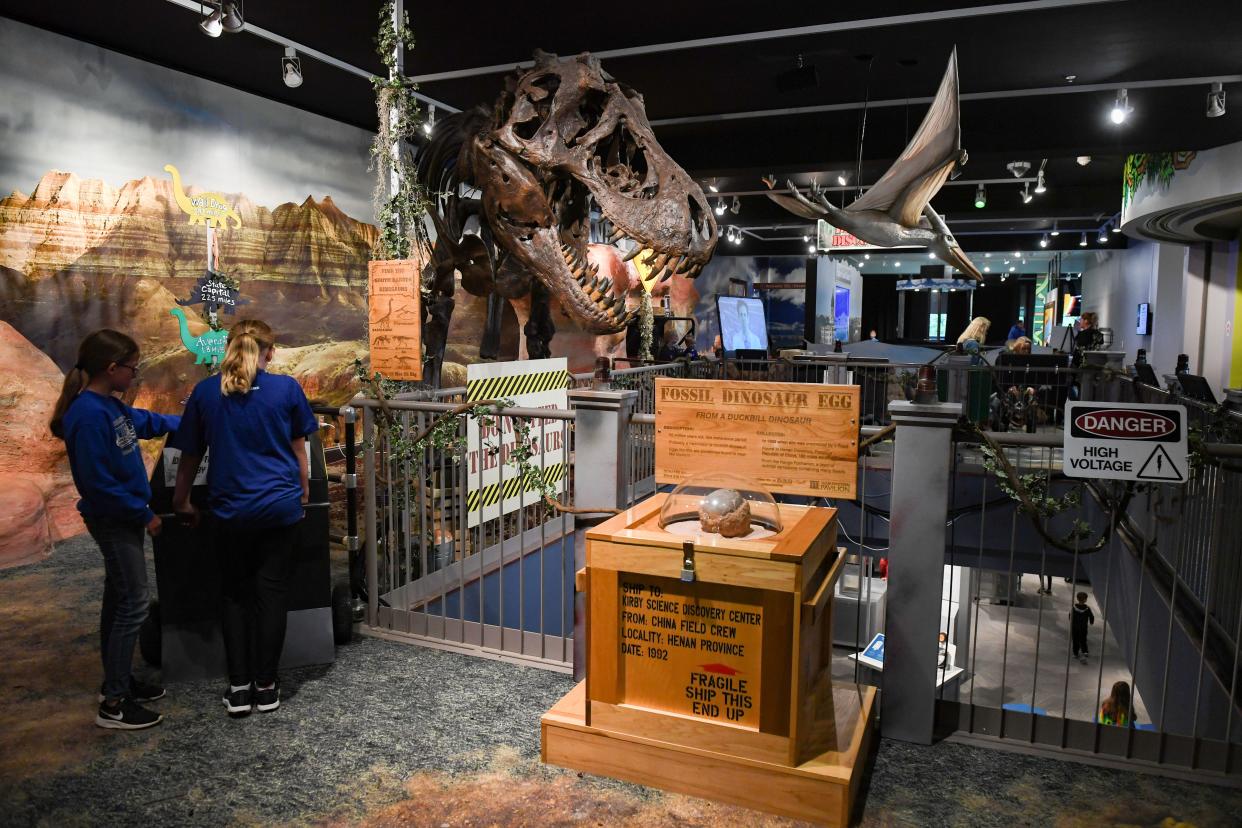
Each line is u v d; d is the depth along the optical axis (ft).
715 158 34.76
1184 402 20.24
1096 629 43.68
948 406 10.28
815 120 31.94
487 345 21.02
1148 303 60.85
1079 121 30.81
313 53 23.13
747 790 9.29
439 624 14.26
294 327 28.19
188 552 12.42
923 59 24.93
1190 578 17.44
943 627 30.86
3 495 18.61
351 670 13.05
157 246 23.25
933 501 10.43
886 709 10.95
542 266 16.67
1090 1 20.12
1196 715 10.27
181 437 11.16
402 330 15.87
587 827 8.95
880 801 9.50
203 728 11.13
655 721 9.67
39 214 20.24
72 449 10.27
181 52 22.70
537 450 17.20
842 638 30.99
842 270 83.56
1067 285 92.53
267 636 11.50
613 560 9.58
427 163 20.17
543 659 13.25
